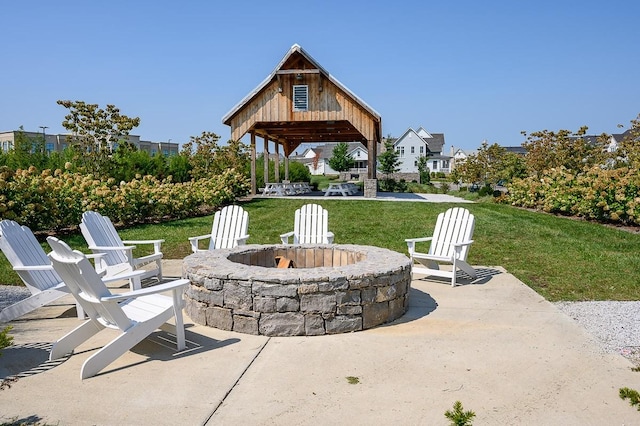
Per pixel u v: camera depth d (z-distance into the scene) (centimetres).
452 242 689
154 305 415
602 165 2023
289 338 436
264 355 394
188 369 365
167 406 307
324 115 1733
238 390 330
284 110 1744
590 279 675
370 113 1711
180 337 403
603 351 405
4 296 591
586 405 312
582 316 512
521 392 329
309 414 298
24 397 318
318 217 750
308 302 438
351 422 288
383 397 321
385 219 1234
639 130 2070
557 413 301
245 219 730
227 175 1708
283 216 1288
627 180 1189
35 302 464
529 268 745
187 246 925
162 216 1305
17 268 459
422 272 645
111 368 367
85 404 309
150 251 886
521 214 1386
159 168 1819
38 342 425
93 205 1038
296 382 343
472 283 656
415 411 302
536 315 508
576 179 1463
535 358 389
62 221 1003
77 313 504
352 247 619
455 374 357
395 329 463
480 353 399
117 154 1744
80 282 360
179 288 397
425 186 3070
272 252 617
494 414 299
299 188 2159
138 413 298
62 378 348
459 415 228
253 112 1755
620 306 550
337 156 5131
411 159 6281
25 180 928
